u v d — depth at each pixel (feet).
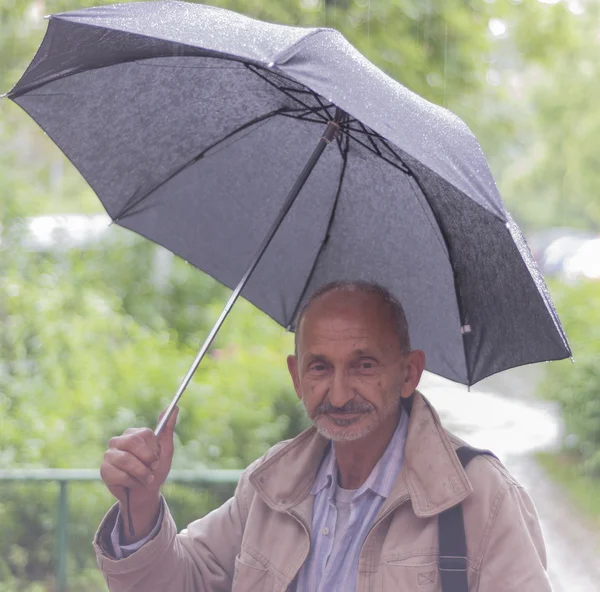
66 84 15.61
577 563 44.73
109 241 60.75
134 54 14.78
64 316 48.83
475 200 12.50
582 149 119.96
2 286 47.52
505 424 68.13
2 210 53.11
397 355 15.02
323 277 17.54
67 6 52.75
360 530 15.10
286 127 16.90
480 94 65.72
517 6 66.69
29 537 30.68
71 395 41.73
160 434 14.73
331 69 12.55
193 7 14.32
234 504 16.67
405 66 54.34
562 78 109.70
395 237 16.78
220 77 16.07
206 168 17.30
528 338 15.20
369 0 53.67
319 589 15.08
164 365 45.32
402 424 15.65
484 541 14.44
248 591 15.48
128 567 15.02
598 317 75.72
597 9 71.97
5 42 57.00
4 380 42.14
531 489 54.85
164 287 59.72
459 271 16.11
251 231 17.51
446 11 56.03
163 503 15.29
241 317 55.26
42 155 69.00
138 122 16.51
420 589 14.25
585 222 145.79
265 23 13.73
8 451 38.32
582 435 61.36
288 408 42.88
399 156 15.46
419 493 14.64
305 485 15.66
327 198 17.15
